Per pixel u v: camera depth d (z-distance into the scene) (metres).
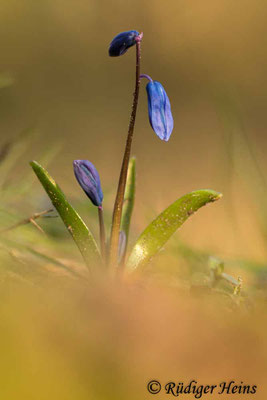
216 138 1.18
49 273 0.34
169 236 0.36
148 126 1.26
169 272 0.38
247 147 0.45
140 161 0.93
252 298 0.34
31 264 0.34
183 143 1.15
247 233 0.47
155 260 0.39
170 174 0.89
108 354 0.27
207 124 1.29
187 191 0.82
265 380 0.27
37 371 0.24
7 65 1.38
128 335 0.28
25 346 0.26
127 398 0.25
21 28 1.45
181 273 0.38
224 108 0.46
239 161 0.45
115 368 0.26
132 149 1.09
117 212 0.35
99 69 1.46
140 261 0.36
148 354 0.27
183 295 0.33
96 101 1.36
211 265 0.35
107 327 0.28
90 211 0.46
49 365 0.25
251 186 0.44
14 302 0.28
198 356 0.27
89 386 0.24
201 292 0.33
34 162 0.35
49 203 0.44
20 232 0.41
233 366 0.27
